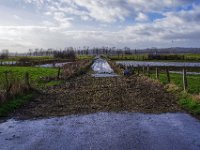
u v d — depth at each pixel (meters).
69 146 8.81
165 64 82.94
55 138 9.77
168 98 18.19
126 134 10.06
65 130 10.85
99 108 15.35
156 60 117.25
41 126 11.61
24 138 9.89
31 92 20.81
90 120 12.49
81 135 10.06
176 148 8.43
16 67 62.78
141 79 32.47
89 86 26.34
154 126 11.21
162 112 14.05
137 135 9.91
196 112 13.60
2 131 10.95
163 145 8.73
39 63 81.38
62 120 12.64
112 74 43.59
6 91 17.16
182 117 12.86
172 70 57.31
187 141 9.14
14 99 17.16
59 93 21.73
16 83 20.61
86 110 14.87
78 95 20.48
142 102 16.92
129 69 44.06
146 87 24.64
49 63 87.81
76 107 15.73
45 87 25.38
